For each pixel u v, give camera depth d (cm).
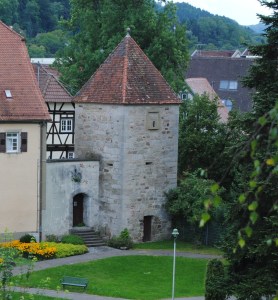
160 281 4281
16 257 3125
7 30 5166
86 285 3944
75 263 4541
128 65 5153
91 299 3766
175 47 6788
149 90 5147
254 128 1134
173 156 5303
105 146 5150
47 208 5009
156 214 5269
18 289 3762
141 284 4203
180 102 5278
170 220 5347
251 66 3759
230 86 10012
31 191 4909
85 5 7281
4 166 4809
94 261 4619
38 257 4566
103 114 5141
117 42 6656
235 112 5672
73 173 5100
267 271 3145
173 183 5328
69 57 7356
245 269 3297
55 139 6378
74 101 5297
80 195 5212
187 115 5922
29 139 4872
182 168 5769
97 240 5112
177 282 4269
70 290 3931
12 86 4916
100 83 5209
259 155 2542
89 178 5172
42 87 6406
